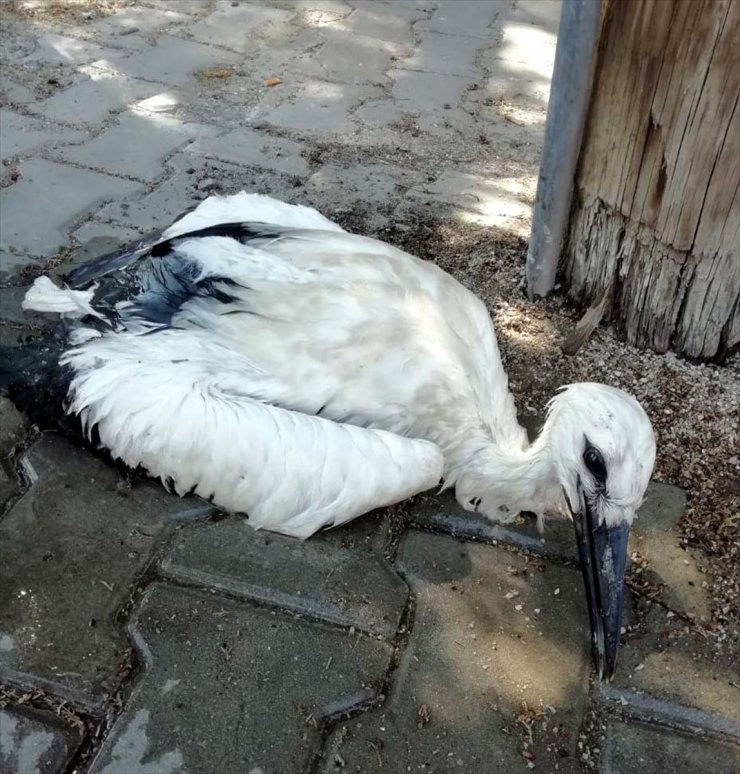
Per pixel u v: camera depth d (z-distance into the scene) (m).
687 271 0.85
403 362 0.73
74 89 1.29
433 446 0.71
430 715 0.60
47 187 1.08
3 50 1.38
